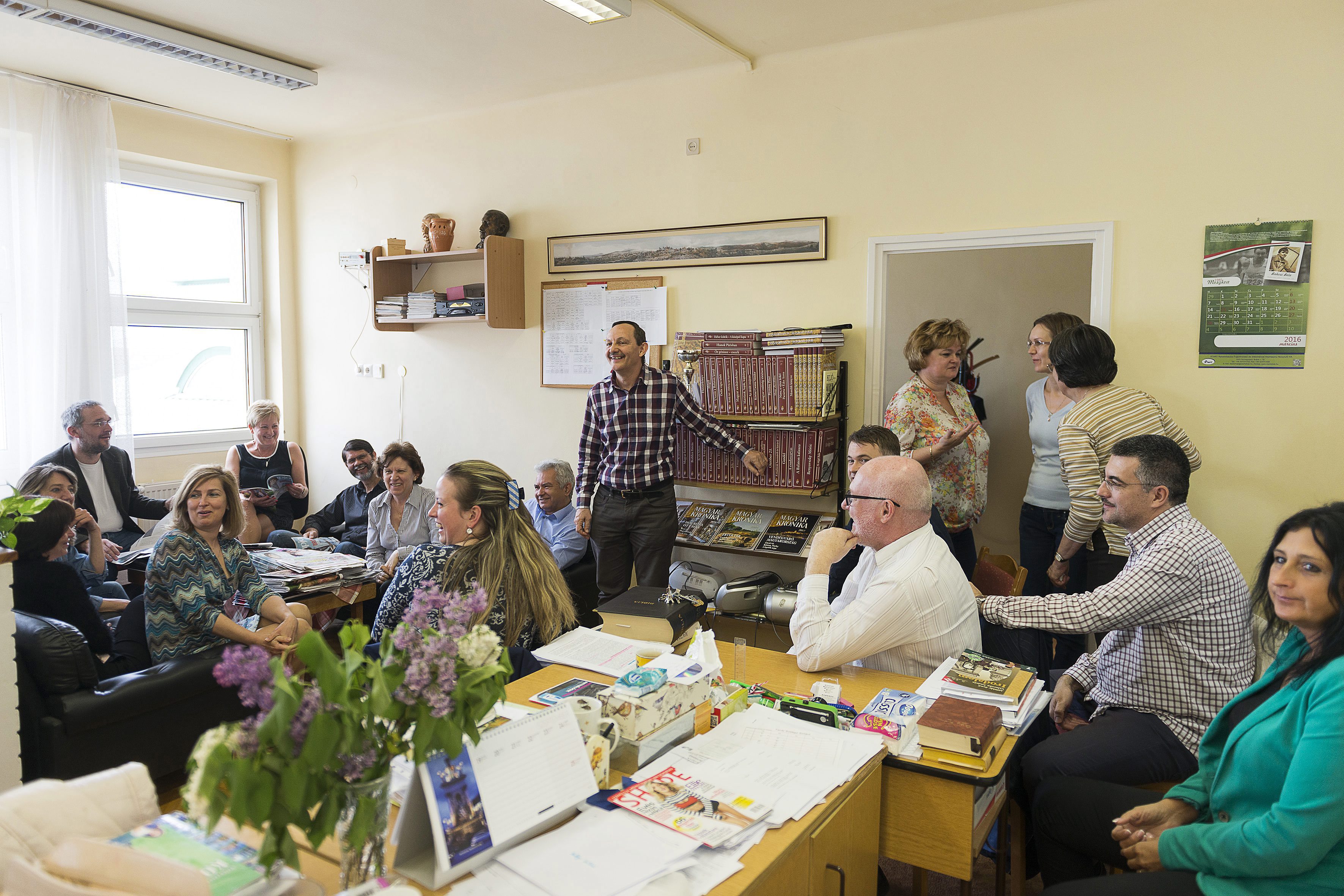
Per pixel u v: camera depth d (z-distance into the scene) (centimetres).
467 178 513
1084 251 478
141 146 504
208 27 378
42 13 352
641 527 413
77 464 429
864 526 223
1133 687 215
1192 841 151
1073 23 346
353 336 569
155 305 532
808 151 406
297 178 580
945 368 351
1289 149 313
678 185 443
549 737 141
